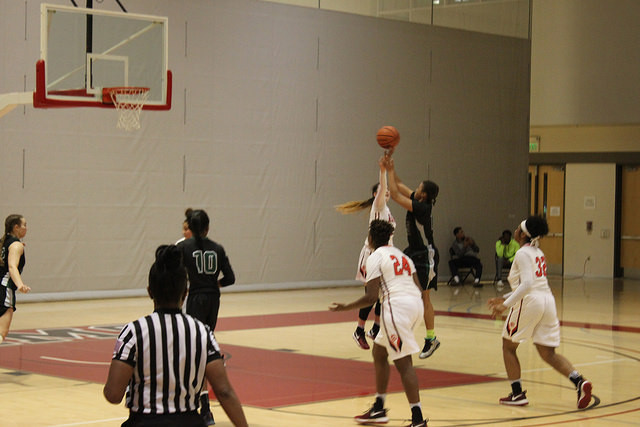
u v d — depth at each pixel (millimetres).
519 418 7000
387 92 20516
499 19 22578
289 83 18969
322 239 19516
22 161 15688
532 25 23500
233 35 18188
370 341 11555
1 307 8625
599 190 24609
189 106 17594
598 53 22625
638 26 22078
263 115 18609
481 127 22203
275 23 18781
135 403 3502
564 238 25234
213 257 6961
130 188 16875
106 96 12641
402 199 8688
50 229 16000
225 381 3596
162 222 17266
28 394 7773
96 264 16500
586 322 14234
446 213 21609
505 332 7551
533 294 7379
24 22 15680
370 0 20344
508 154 22734
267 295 17969
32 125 15781
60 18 12531
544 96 23406
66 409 7129
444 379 8930
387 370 6758
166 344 3490
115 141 16688
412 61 20922
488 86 22297
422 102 21109
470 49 21953
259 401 7586
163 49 13414
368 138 20219
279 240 18875
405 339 6277
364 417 6758
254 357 10117
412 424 6277
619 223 24562
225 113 18078
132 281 16922
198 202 17750
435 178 21375
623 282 23062
